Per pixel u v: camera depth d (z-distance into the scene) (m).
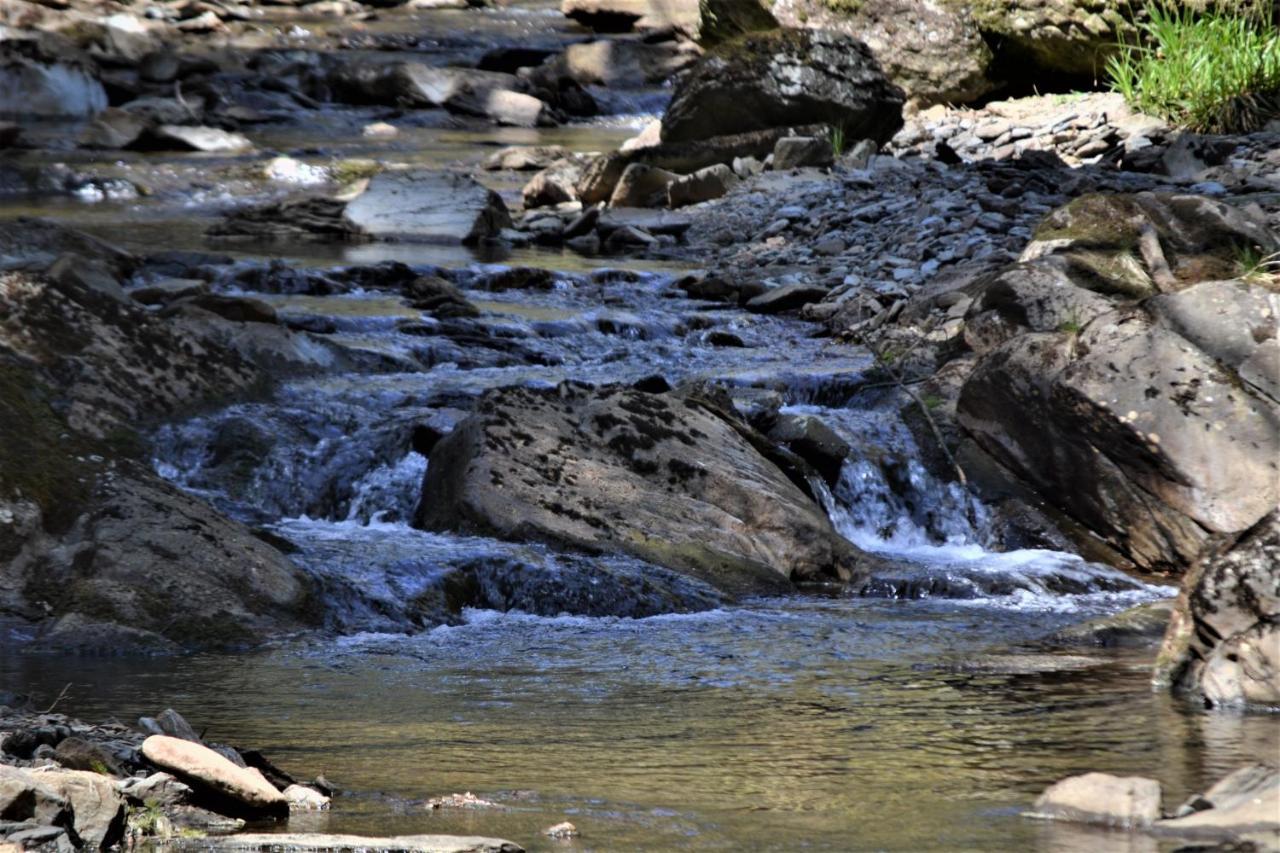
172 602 18.92
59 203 50.16
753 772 12.48
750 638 18.77
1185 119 48.94
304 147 64.81
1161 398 23.58
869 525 25.61
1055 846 10.33
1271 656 14.73
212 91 73.31
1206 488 23.16
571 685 16.12
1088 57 57.12
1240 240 28.83
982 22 58.69
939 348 29.95
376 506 24.28
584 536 22.33
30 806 10.37
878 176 47.59
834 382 29.38
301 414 25.89
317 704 15.27
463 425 24.22
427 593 20.23
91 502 20.48
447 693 15.73
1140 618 18.50
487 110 76.38
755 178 48.72
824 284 37.69
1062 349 25.02
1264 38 50.12
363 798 11.77
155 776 11.28
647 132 58.84
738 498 23.47
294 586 19.66
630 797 11.73
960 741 13.45
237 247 41.97
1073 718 14.28
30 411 22.48
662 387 28.11
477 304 35.88
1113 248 28.83
